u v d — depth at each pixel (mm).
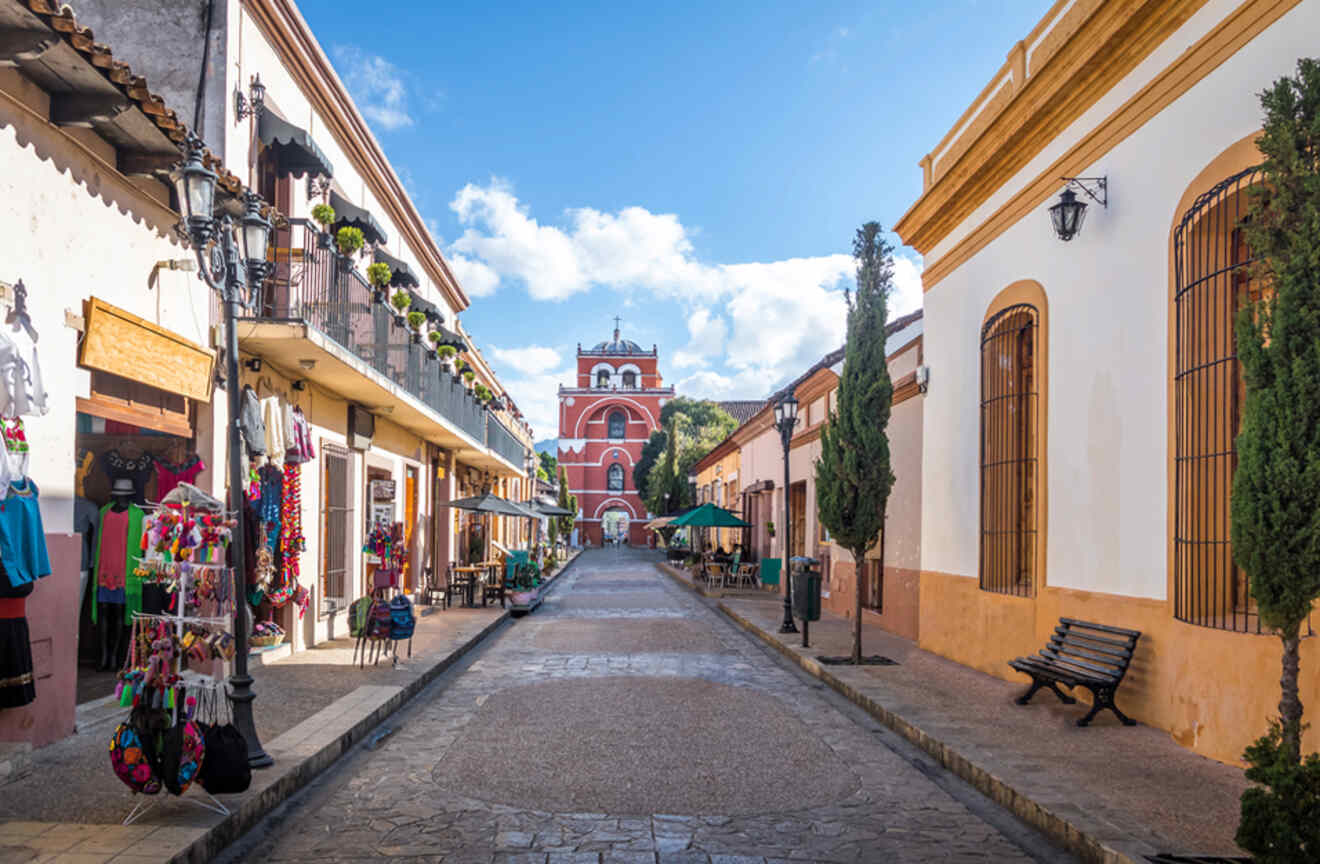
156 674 5078
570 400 75562
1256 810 3881
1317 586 4285
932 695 9148
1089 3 8758
